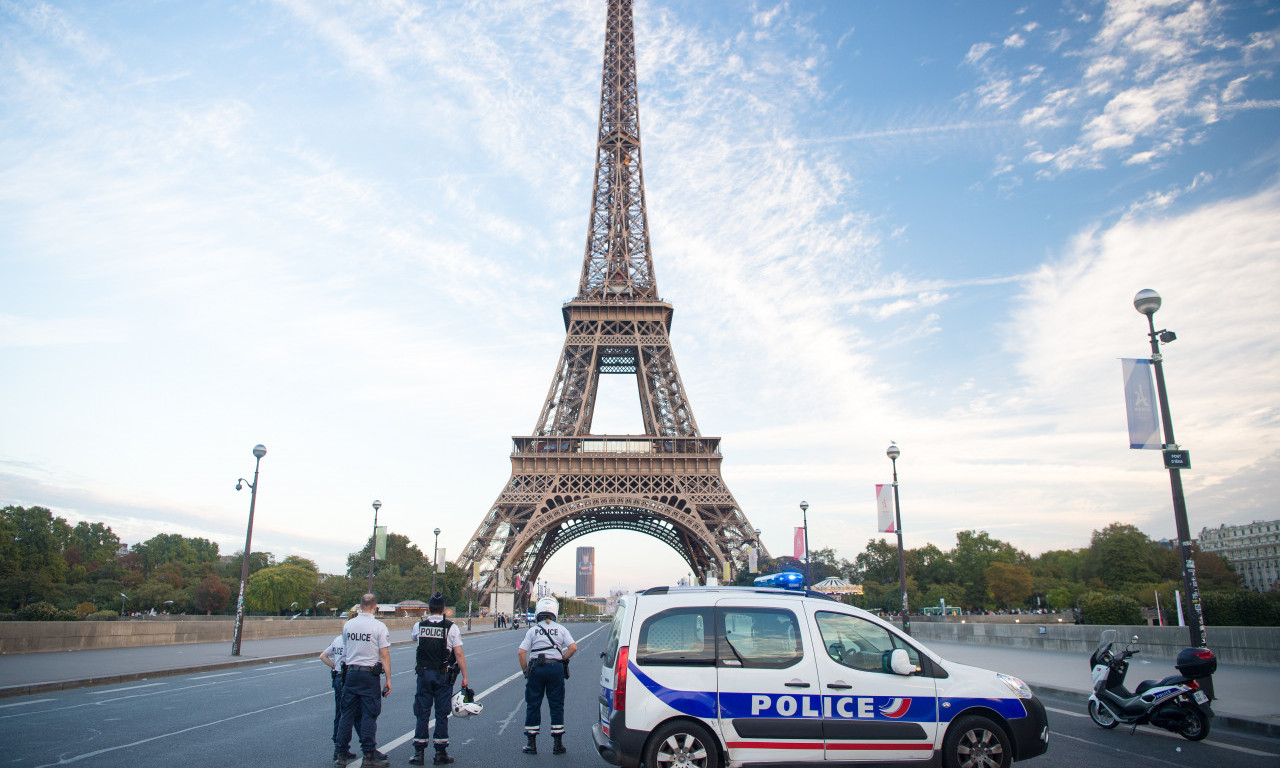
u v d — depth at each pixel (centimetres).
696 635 1519
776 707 1477
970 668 1590
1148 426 2692
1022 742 1529
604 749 1483
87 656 4341
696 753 1452
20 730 2116
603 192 13488
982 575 18225
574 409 12025
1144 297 2750
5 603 14425
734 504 10975
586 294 12800
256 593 17038
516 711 2736
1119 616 7194
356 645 1697
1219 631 3791
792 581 1844
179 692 3055
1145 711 2191
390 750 1959
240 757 1803
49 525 18412
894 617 11125
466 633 9775
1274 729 2180
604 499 11056
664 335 12381
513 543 10944
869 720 1490
